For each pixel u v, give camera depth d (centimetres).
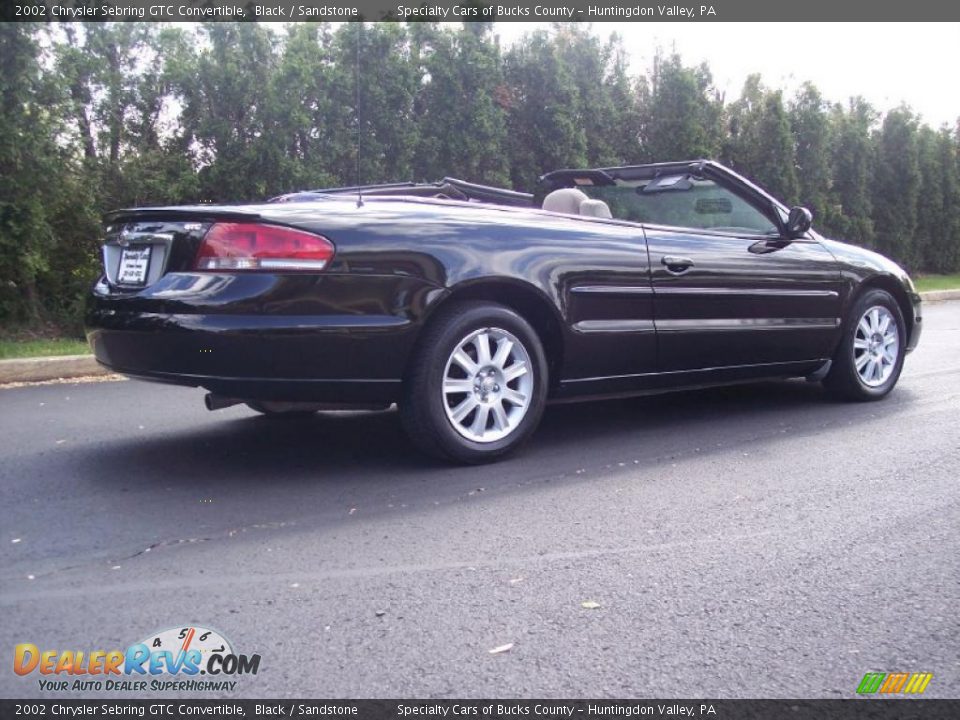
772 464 431
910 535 332
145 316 367
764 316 519
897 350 601
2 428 514
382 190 520
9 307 872
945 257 2144
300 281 362
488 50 1228
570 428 513
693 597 277
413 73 1122
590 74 1408
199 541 323
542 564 302
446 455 411
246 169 999
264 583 285
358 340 374
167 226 378
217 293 358
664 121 1502
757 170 1673
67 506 362
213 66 988
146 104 993
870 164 1942
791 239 539
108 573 293
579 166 1338
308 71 1004
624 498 375
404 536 328
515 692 223
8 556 307
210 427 516
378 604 270
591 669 234
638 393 483
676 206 565
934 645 249
